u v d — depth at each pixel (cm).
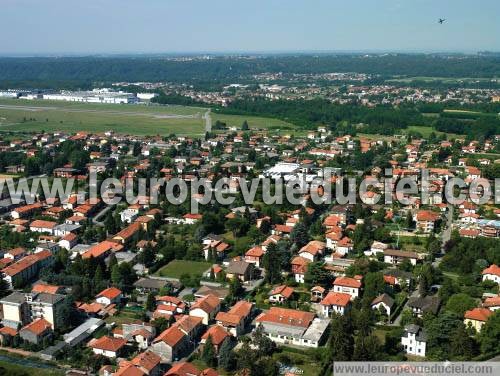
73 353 19362
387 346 19450
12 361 19212
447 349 19150
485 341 19200
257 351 19225
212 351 18838
